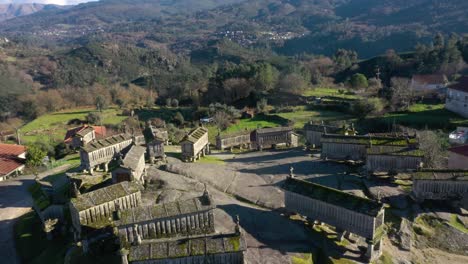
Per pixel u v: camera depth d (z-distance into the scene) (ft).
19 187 205.87
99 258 112.88
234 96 462.60
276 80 455.22
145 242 106.22
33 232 152.97
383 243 128.88
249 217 135.23
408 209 144.15
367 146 174.09
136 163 151.84
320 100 393.91
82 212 116.88
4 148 250.57
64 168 227.81
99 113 409.90
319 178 169.68
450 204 147.02
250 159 208.13
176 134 296.71
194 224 116.37
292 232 126.93
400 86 360.28
